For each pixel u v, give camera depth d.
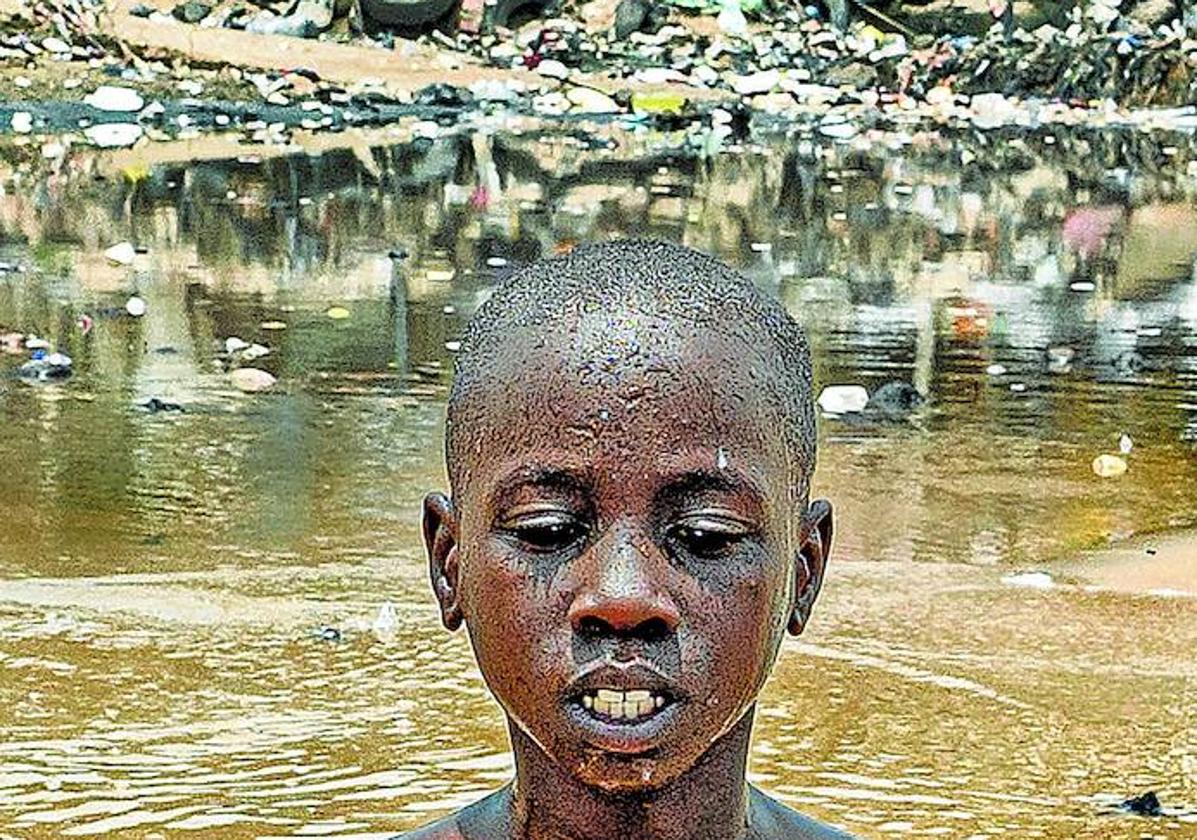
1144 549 5.68
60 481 6.16
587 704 1.86
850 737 4.05
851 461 6.66
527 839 2.12
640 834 2.07
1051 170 14.07
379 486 6.22
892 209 12.09
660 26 18.97
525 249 10.48
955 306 9.27
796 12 19.31
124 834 3.55
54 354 7.93
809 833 2.29
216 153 13.61
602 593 1.83
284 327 8.53
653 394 1.86
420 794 3.74
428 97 16.52
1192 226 11.65
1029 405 7.49
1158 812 3.72
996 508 6.14
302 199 11.86
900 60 18.22
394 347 8.23
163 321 8.58
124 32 16.69
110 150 13.62
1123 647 4.65
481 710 4.17
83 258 9.89
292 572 5.23
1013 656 4.56
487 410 1.90
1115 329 8.88
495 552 1.89
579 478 1.86
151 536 5.59
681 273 1.95
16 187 11.95
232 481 6.23
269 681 4.33
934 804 3.74
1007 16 18.84
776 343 1.96
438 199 11.98
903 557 5.59
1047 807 3.73
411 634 4.65
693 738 1.87
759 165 13.89
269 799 3.71
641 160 13.98
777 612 1.92
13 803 3.68
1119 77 17.86
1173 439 7.05
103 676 4.34
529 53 18.14
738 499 1.87
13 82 15.70
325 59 17.09
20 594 4.96
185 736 4.01
